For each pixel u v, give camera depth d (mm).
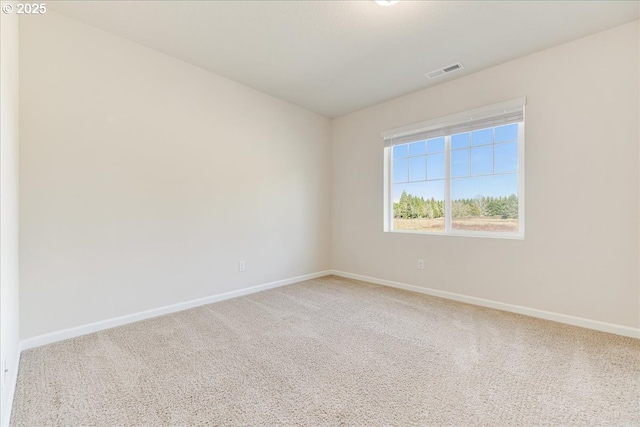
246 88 3539
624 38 2324
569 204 2586
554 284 2676
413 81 3363
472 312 2914
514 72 2875
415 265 3664
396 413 1488
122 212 2627
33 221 2195
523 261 2848
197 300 3121
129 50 2652
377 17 2281
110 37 2547
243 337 2359
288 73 3211
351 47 2699
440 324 2613
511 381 1748
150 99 2783
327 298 3387
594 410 1497
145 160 2758
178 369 1891
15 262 1910
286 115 3996
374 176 4102
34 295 2201
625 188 2334
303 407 1536
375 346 2203
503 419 1438
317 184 4457
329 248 4656
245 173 3547
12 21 1786
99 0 2145
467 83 3201
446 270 3391
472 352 2102
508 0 2078
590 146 2479
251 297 3432
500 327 2537
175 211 2959
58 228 2307
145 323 2650
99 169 2500
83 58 2414
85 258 2434
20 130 2137
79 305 2406
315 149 4418
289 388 1696
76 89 2383
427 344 2229
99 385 1717
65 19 2332
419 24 2361
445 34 2486
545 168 2705
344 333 2434
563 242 2623
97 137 2484
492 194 3123
